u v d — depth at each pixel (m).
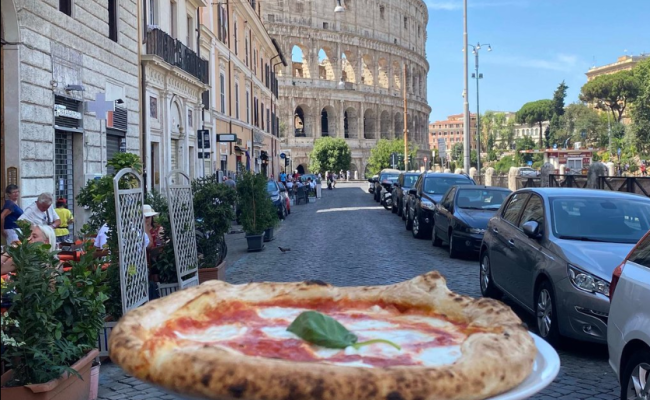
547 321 6.91
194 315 1.82
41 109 11.88
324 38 85.81
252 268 13.15
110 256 7.09
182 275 8.81
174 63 21.17
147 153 18.84
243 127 37.59
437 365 1.46
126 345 1.45
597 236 7.25
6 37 10.88
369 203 38.03
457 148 141.75
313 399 1.21
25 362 4.73
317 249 16.06
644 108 65.25
